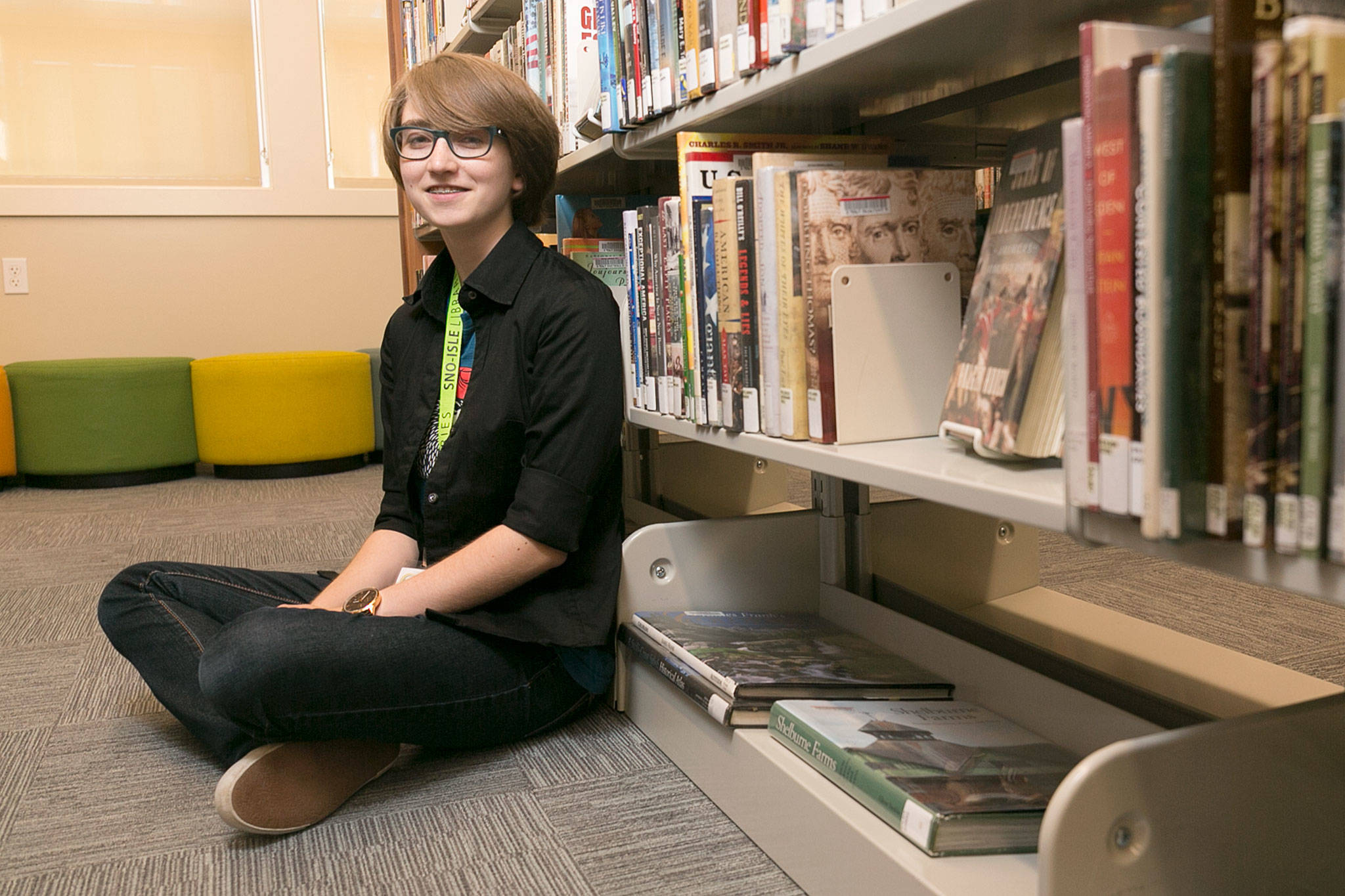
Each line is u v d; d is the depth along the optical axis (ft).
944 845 2.81
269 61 14.83
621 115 4.60
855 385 3.32
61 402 12.23
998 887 2.66
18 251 13.92
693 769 4.09
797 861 3.34
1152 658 4.44
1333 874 2.51
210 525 10.11
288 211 15.14
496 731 4.27
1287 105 1.78
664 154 4.81
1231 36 1.84
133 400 12.48
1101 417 2.14
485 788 4.11
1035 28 3.12
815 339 3.35
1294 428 1.82
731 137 4.10
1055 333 2.71
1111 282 2.08
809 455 3.33
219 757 4.47
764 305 3.59
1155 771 2.28
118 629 4.35
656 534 4.64
